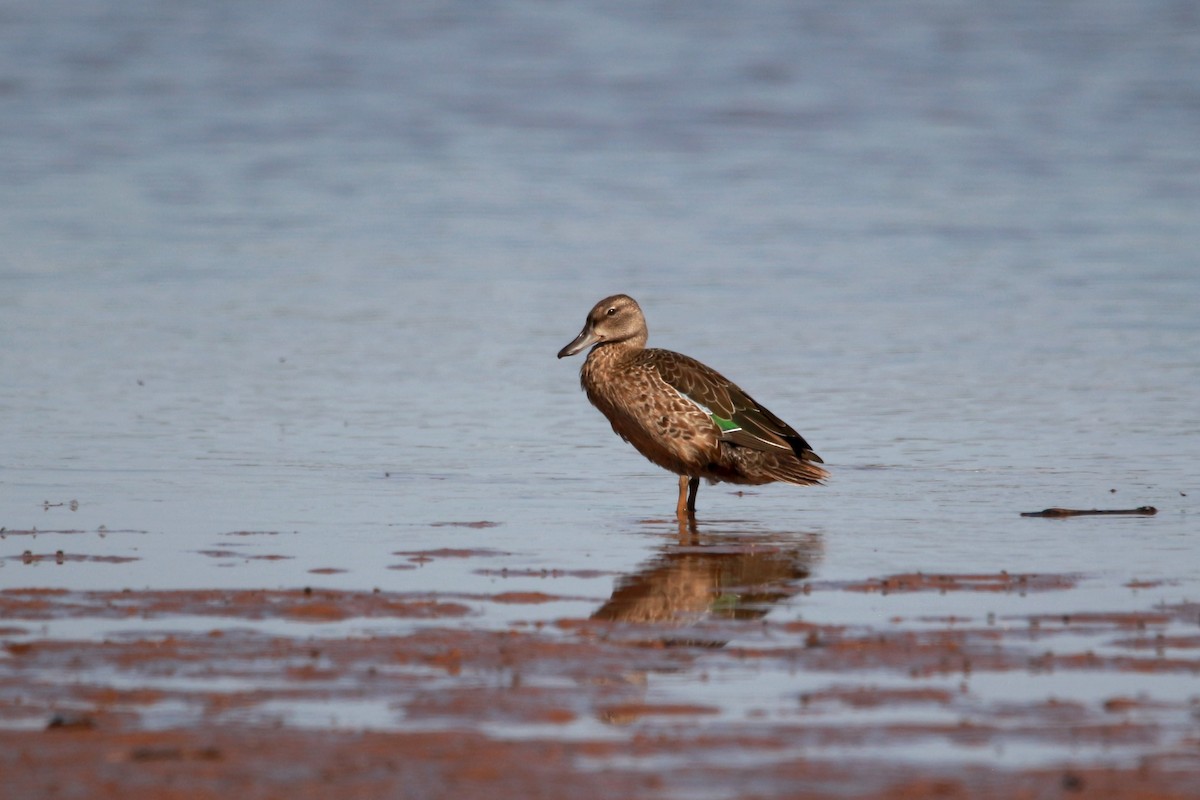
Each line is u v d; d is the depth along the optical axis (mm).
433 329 22516
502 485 14219
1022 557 11391
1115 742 7641
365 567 11055
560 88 53594
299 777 7148
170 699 8156
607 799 6945
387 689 8320
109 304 23922
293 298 24703
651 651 9016
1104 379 19156
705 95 52156
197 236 30469
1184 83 53750
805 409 17656
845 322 23047
